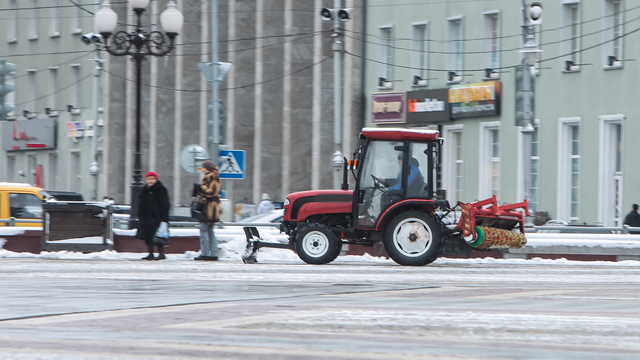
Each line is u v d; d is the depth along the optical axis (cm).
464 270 3566
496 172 7600
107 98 11300
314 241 4022
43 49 12281
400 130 4006
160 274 3241
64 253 4462
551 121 7181
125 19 11262
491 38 7625
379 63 8438
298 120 9375
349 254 4528
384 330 1677
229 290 2555
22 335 1594
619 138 6825
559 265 4128
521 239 3988
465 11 7756
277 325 1733
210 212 4225
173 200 10762
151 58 11000
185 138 10569
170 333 1622
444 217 4003
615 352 1430
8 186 4928
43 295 2389
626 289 2633
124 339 1540
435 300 2250
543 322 1783
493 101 7456
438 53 7969
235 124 9994
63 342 1497
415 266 3916
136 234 4256
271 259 4353
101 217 4553
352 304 2142
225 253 4472
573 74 7044
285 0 9431
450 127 7925
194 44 10531
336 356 1353
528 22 5253
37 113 12444
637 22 6650
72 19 11812
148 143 11056
